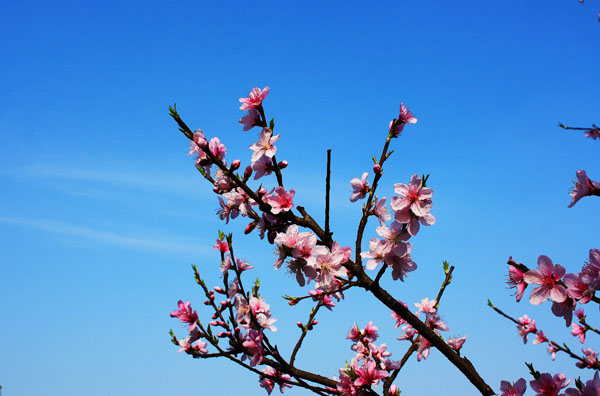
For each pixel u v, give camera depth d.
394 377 4.62
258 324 4.15
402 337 5.09
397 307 3.74
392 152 4.04
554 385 3.34
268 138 3.89
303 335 4.43
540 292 3.33
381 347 5.05
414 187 3.47
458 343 4.59
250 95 3.96
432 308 4.92
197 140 3.76
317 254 3.64
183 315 4.27
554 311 3.35
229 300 4.26
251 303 4.26
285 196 3.88
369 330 5.27
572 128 4.11
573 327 6.34
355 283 3.76
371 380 4.04
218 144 3.91
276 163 3.90
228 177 4.01
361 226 3.95
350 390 4.06
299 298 3.85
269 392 4.74
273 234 4.07
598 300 3.06
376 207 3.92
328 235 3.83
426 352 4.69
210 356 4.16
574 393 3.15
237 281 4.29
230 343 4.25
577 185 3.39
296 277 3.72
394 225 3.58
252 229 4.15
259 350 4.02
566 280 3.19
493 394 3.66
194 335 4.20
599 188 3.36
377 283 3.70
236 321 4.22
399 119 4.08
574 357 5.77
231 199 4.14
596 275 3.04
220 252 4.35
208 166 4.02
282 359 4.07
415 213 3.40
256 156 3.85
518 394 3.49
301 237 3.66
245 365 4.15
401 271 3.66
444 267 5.05
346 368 4.42
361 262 3.84
